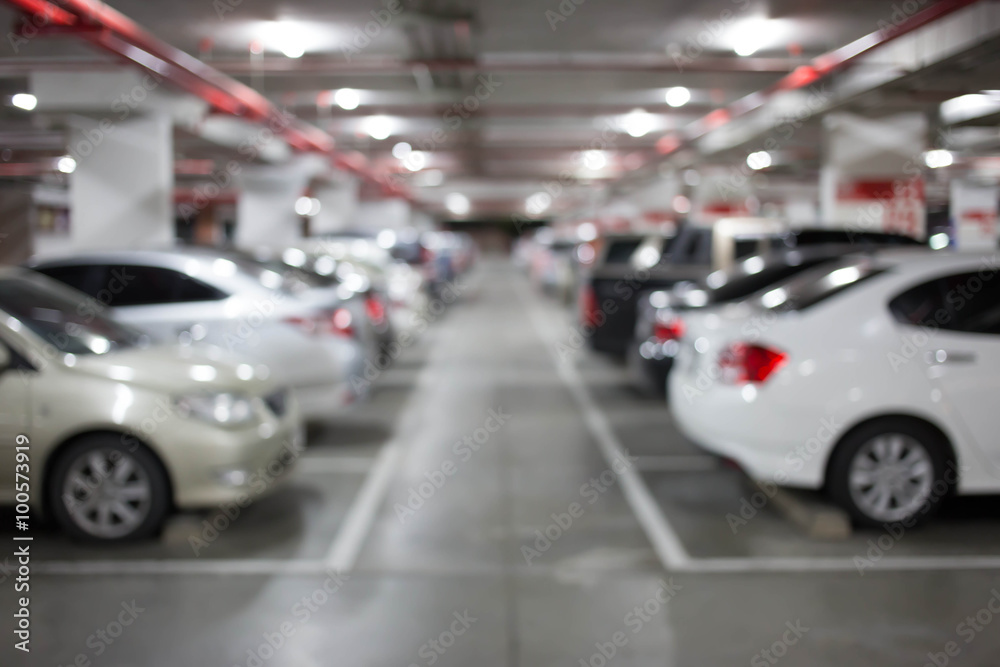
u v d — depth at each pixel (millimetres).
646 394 10859
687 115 19031
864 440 5371
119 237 14500
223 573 4840
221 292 7613
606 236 13305
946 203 16938
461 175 33188
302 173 23500
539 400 10461
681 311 8562
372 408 9938
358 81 15281
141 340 6277
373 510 6039
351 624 4176
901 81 11211
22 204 14320
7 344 5211
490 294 30109
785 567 4914
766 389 5422
